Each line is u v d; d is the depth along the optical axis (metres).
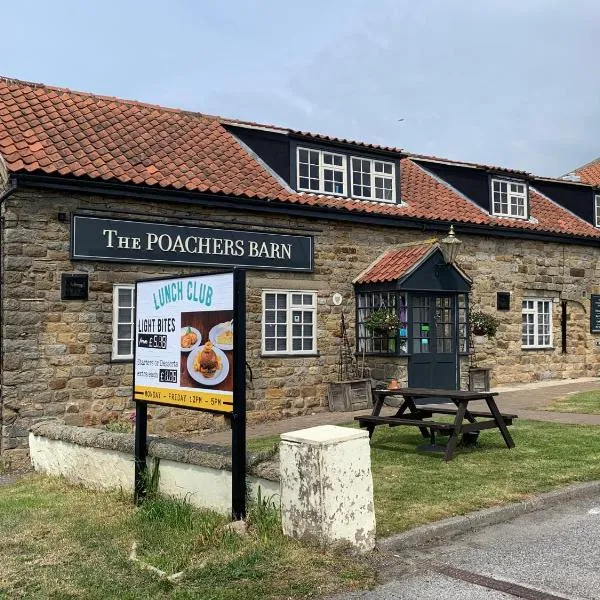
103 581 4.94
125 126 13.48
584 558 5.14
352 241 14.62
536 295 17.88
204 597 4.54
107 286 11.51
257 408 13.10
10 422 10.59
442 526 5.77
